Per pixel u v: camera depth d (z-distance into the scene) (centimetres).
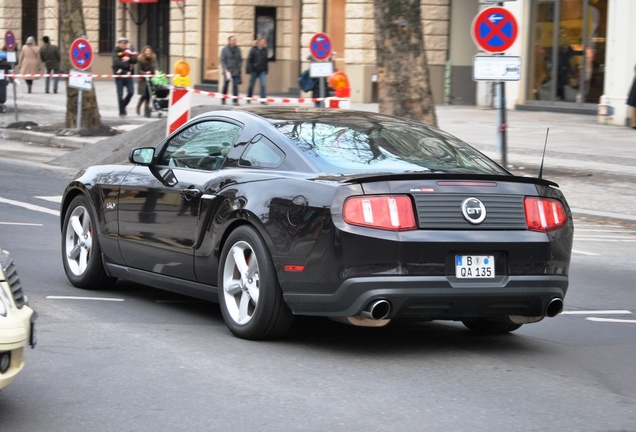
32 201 1739
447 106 4041
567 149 2595
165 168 955
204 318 937
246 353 812
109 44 6159
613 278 1278
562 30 3609
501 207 804
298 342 857
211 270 879
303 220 786
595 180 2133
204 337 861
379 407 682
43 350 805
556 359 838
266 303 817
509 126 3147
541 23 3694
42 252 1262
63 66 2989
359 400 697
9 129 3022
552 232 822
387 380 750
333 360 803
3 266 610
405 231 771
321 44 2662
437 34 4088
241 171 866
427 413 673
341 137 867
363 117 925
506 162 2130
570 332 952
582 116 3500
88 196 1028
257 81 4659
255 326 830
